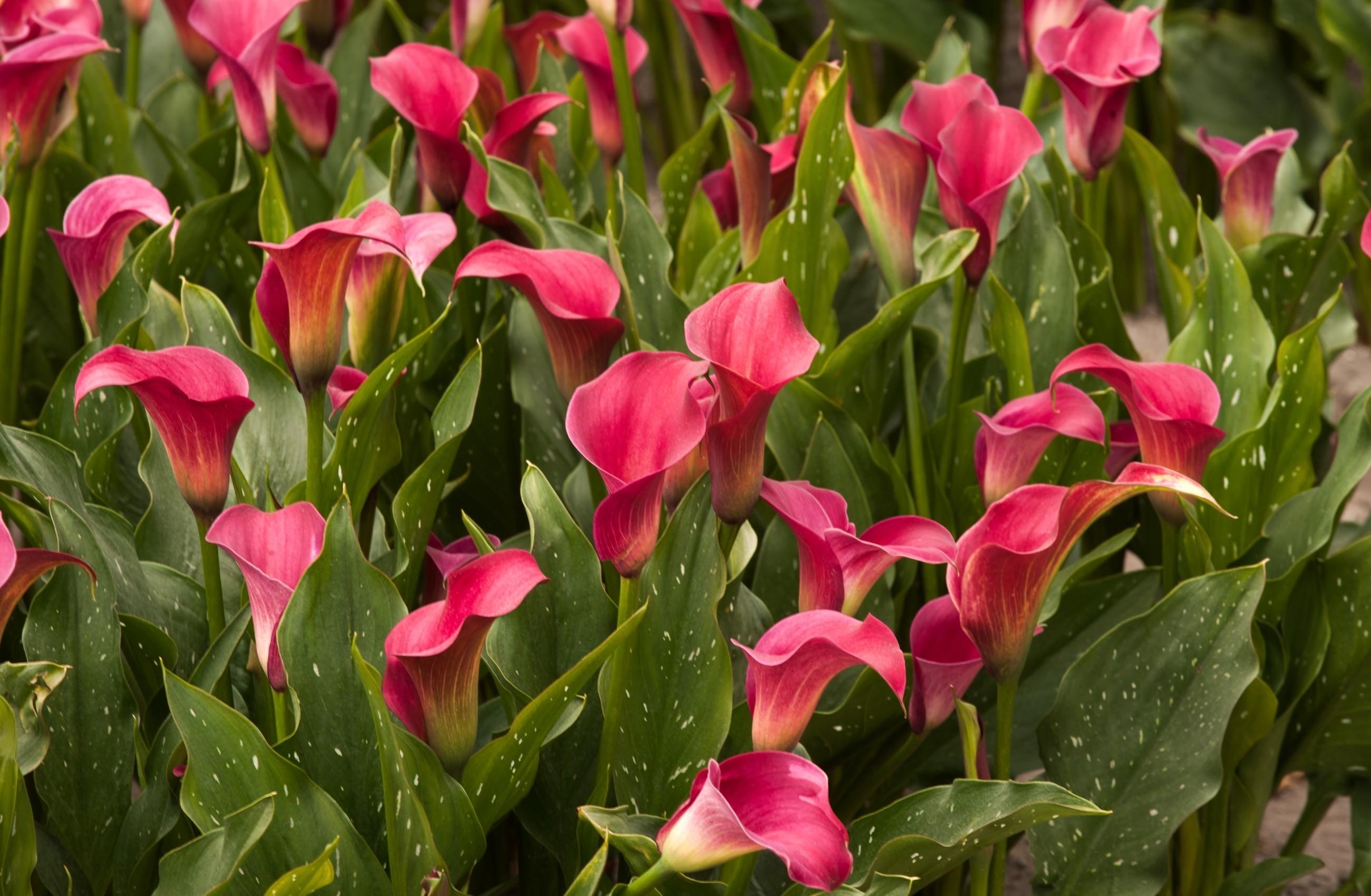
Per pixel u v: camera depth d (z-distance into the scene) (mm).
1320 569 3064
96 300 3064
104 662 2898
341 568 2830
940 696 2902
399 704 2777
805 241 3131
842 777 3094
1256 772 3102
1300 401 3145
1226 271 3143
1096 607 3098
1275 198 3842
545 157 3398
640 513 2773
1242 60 6195
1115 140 3244
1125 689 3000
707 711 2881
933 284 3049
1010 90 7703
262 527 2818
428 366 3141
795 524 2805
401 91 3082
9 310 3273
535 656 2914
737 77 3559
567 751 2928
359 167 3193
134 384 2775
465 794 2811
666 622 2883
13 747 2775
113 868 2900
